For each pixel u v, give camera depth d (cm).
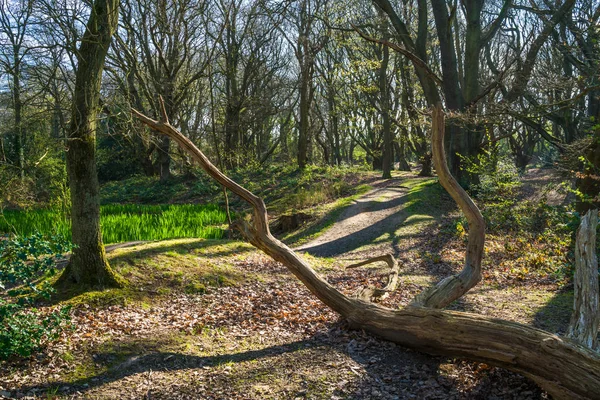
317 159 5584
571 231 891
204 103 3781
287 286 848
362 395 438
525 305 707
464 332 464
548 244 1146
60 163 1623
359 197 2377
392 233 1605
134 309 705
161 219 1600
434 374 478
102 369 507
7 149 1537
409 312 530
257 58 3494
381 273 996
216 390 458
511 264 1018
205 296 779
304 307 725
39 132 1475
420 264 1102
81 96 708
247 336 606
